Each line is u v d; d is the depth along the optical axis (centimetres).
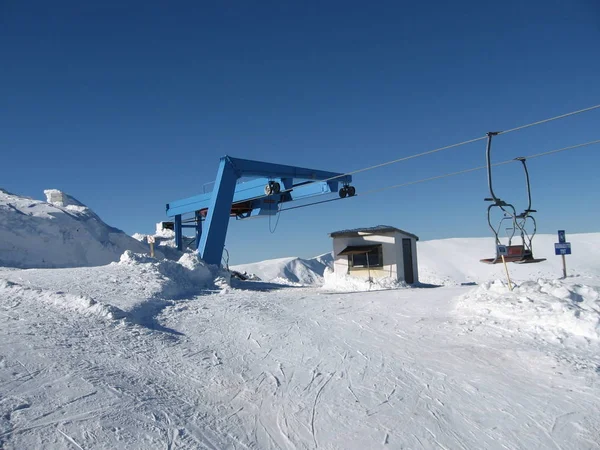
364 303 1509
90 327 998
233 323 1209
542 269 5281
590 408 674
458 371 834
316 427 642
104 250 3269
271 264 6012
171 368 840
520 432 623
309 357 942
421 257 6159
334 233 2308
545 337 962
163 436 576
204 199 3391
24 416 565
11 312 1060
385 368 870
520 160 1067
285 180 2558
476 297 1258
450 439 611
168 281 1677
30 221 2916
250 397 741
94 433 550
